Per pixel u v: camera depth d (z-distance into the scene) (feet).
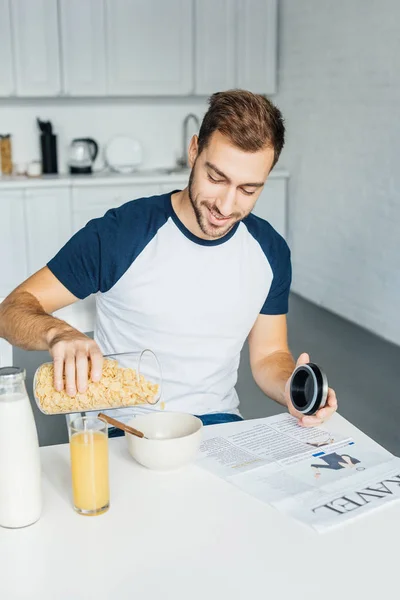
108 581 2.93
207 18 15.94
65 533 3.28
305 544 3.21
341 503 3.54
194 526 3.34
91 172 16.46
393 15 12.53
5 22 14.74
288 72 16.69
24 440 3.28
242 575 2.98
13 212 14.96
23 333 4.22
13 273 15.25
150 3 15.47
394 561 3.09
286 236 17.48
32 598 2.83
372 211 13.76
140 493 3.63
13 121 16.44
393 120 12.83
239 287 5.12
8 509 3.29
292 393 4.61
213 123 4.38
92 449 3.35
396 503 3.58
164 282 4.99
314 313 15.64
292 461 3.99
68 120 16.79
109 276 5.01
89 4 15.11
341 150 14.65
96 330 5.41
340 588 2.91
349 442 4.25
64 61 15.24
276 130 4.40
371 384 11.64
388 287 13.52
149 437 4.02
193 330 5.09
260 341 5.49
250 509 3.49
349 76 14.08
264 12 16.31
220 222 4.63
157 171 16.92
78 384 3.55
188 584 2.92
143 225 5.00
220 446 4.18
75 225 15.35
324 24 14.83
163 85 15.99
